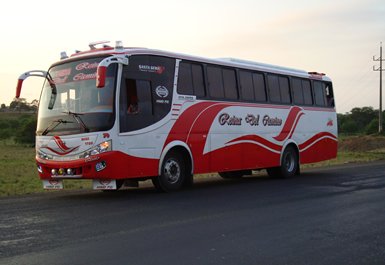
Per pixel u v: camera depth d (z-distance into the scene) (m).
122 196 12.12
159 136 12.38
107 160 11.16
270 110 16.58
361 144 57.84
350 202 10.96
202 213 9.48
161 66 12.63
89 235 7.54
